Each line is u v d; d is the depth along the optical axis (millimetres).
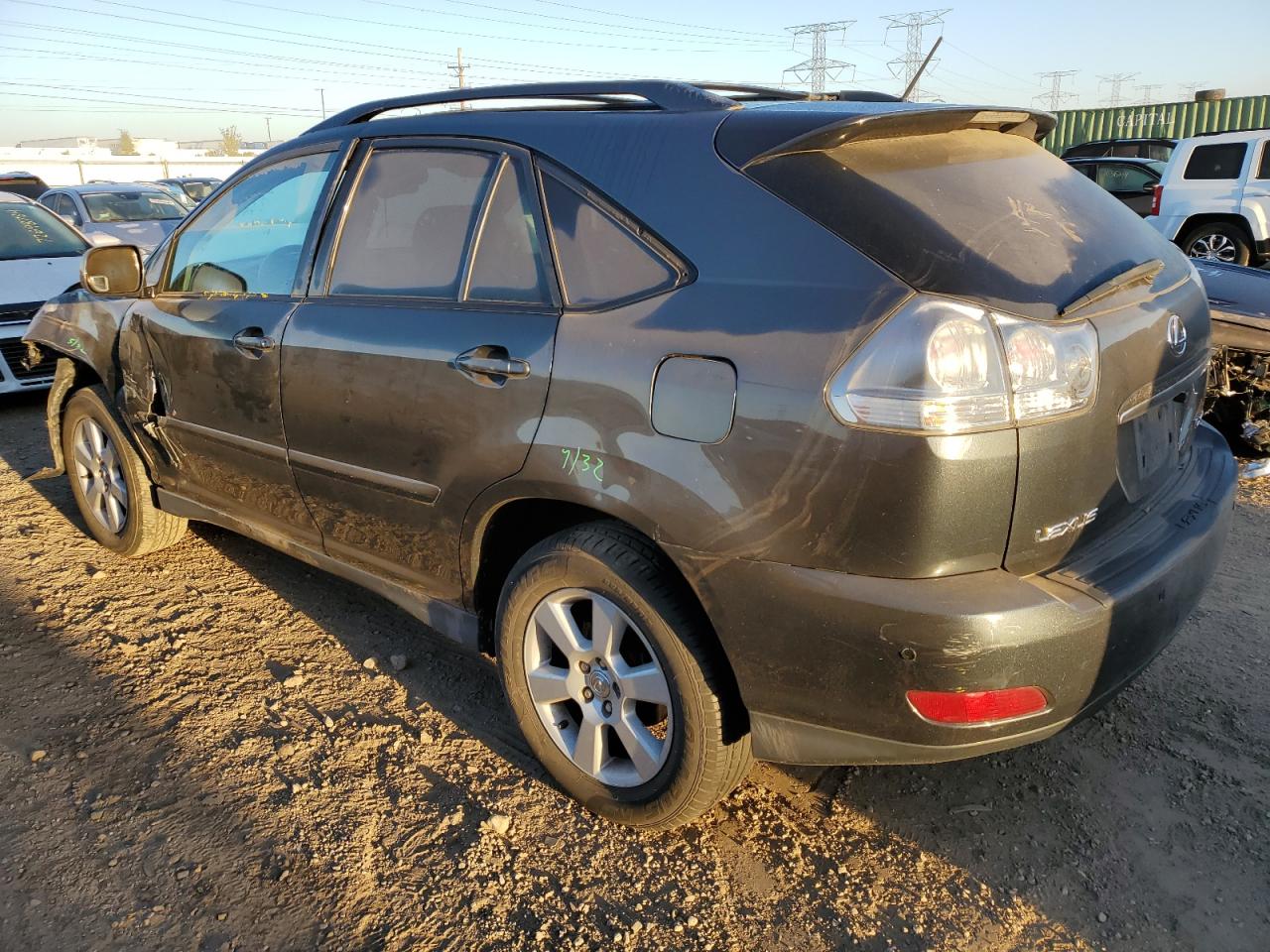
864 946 2148
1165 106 21781
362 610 3709
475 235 2596
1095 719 2967
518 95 2678
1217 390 5078
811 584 1951
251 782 2670
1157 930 2188
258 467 3248
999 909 2250
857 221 1972
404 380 2627
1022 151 2506
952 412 1810
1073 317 1955
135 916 2209
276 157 3318
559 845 2453
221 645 3434
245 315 3180
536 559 2443
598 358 2209
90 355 3959
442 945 2137
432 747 2846
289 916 2213
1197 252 11898
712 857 2418
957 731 1943
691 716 2217
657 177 2254
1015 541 1925
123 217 13539
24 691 3123
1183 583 2193
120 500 4102
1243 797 2609
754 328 1982
